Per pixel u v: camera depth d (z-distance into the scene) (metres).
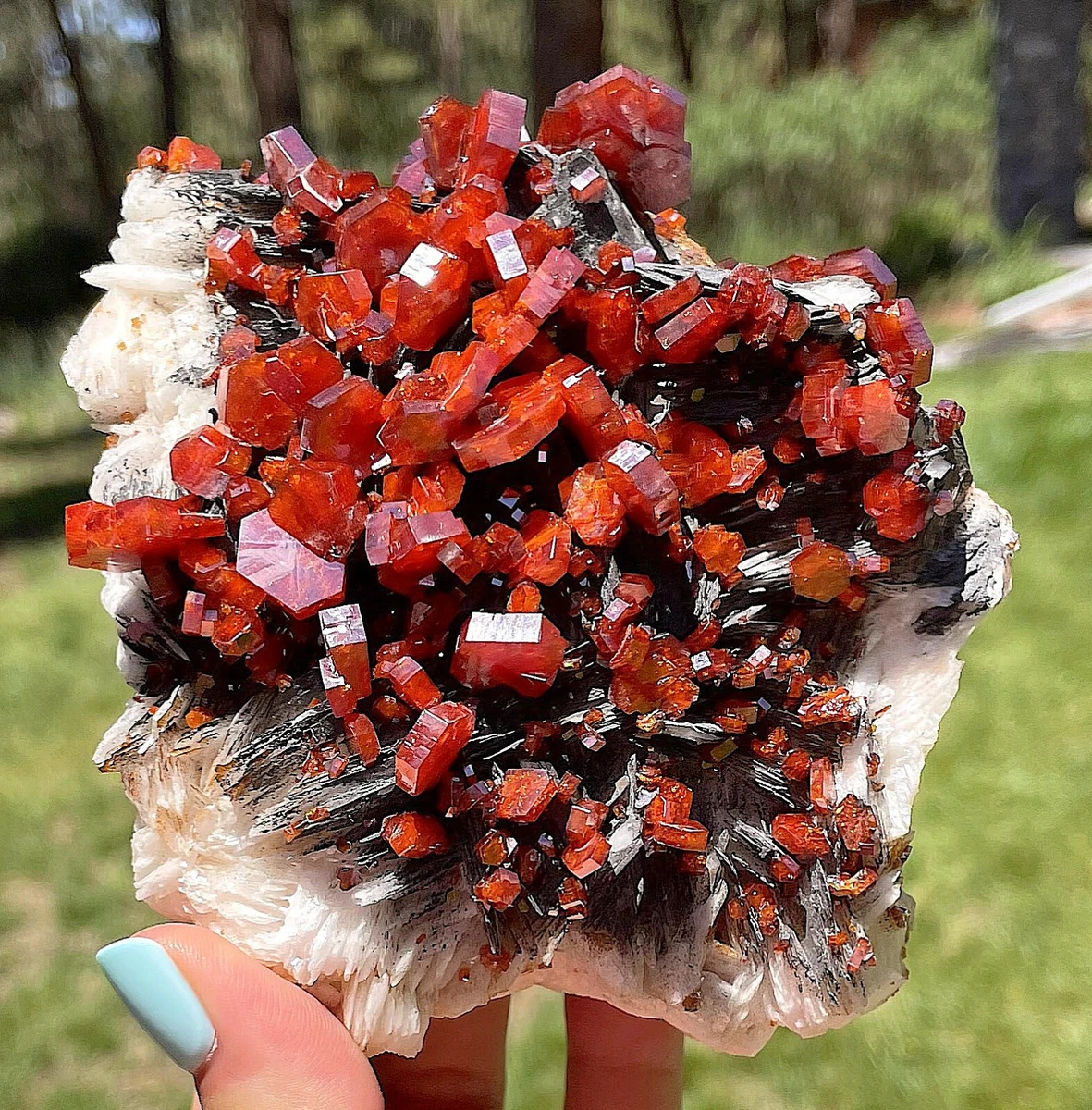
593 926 0.11
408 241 0.11
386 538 0.10
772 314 0.10
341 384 0.11
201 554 0.11
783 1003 0.12
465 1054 0.15
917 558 0.11
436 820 0.11
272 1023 0.10
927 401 0.42
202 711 0.11
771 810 0.11
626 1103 0.15
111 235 1.09
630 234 0.12
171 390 0.12
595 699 0.11
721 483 0.11
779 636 0.11
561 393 0.10
